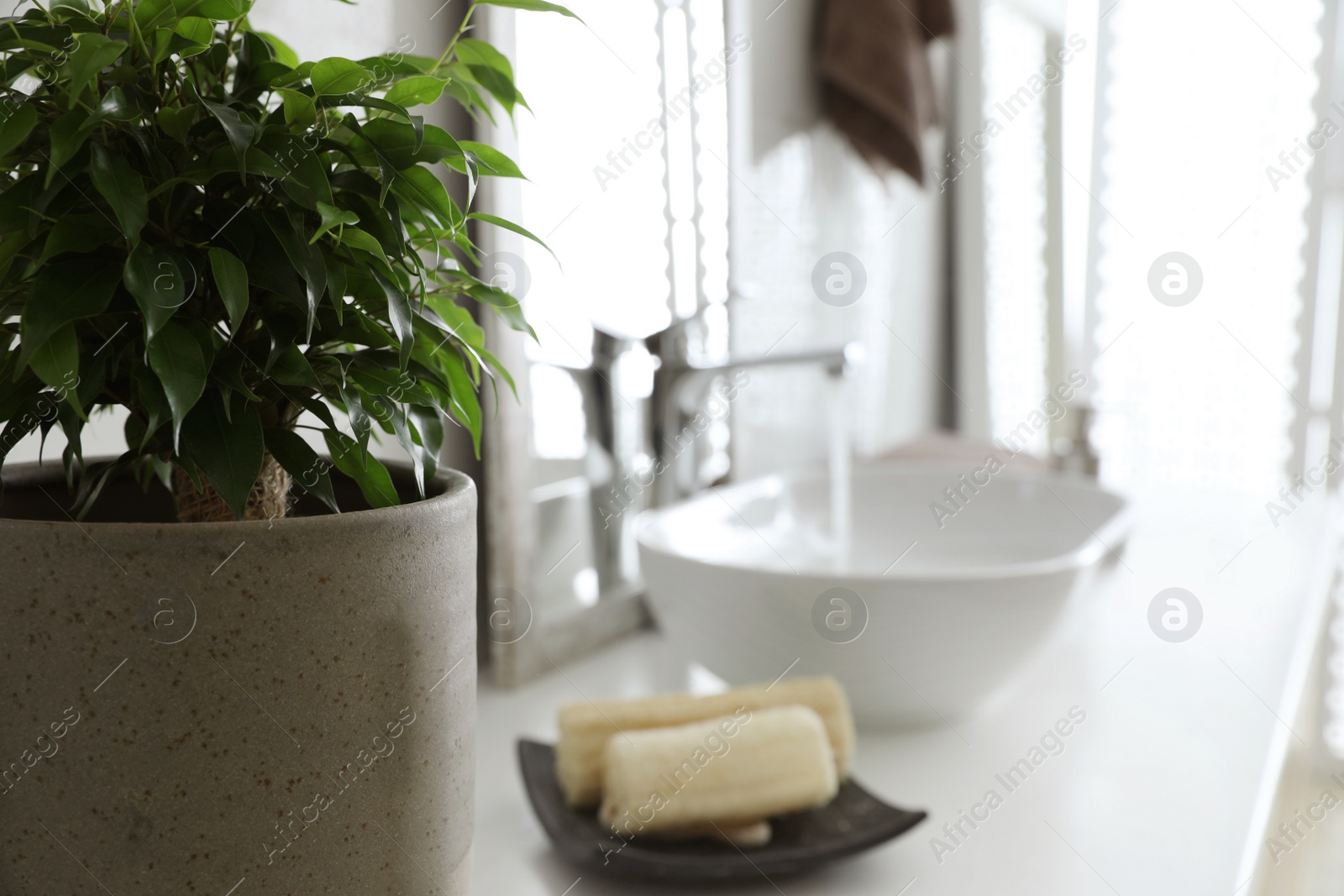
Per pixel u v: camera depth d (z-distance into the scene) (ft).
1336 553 4.44
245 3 0.96
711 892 1.60
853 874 1.65
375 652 0.96
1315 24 5.12
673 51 2.94
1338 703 4.72
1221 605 3.13
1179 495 4.75
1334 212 5.24
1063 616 2.07
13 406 1.00
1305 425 5.41
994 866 1.68
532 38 2.34
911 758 2.09
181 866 0.91
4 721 0.92
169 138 0.96
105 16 0.95
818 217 4.13
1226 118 5.22
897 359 5.19
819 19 4.04
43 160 0.95
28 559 0.89
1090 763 2.06
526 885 1.61
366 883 0.99
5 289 0.97
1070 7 5.70
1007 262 5.91
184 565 0.88
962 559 3.18
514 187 2.31
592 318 2.64
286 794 0.93
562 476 2.59
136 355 0.94
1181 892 1.58
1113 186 5.62
